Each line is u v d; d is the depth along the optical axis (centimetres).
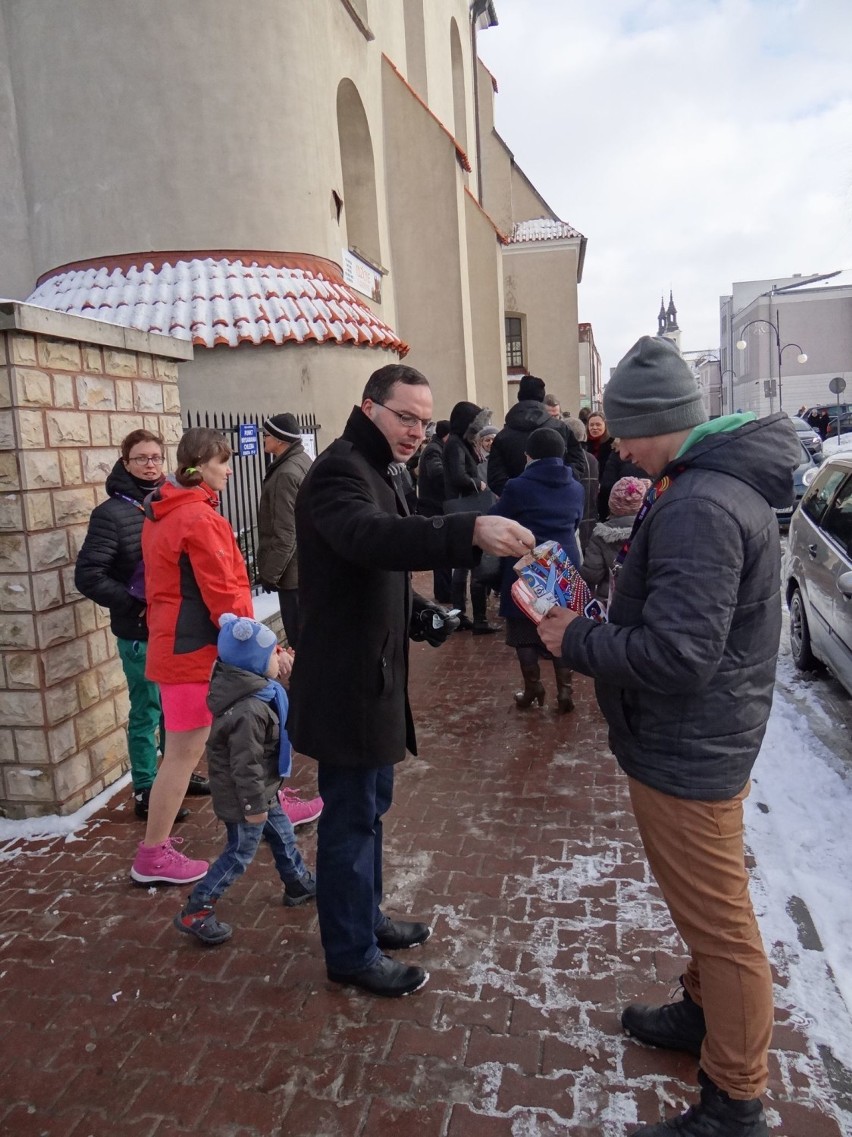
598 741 496
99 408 449
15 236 1109
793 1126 220
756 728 200
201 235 1000
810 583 585
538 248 2498
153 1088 241
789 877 341
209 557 326
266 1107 233
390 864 361
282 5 1013
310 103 1059
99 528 388
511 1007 269
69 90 979
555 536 514
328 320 996
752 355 5753
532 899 330
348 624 257
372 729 260
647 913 318
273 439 585
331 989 282
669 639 183
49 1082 244
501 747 494
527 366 2539
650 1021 249
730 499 187
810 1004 266
